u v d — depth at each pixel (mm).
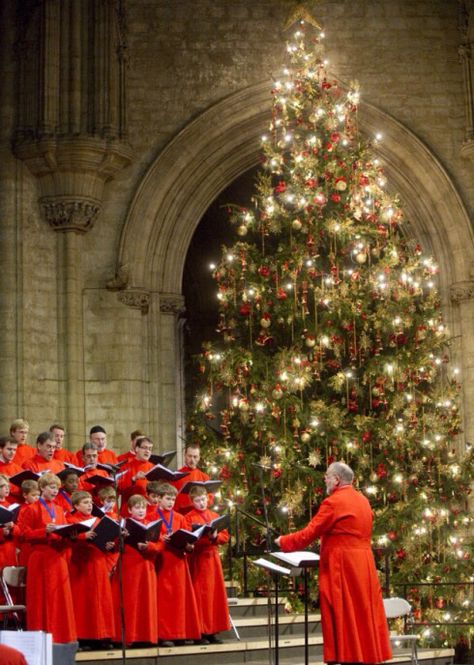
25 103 22141
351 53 23766
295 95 21219
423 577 19750
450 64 23906
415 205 23828
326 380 20562
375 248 20688
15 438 15812
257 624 16406
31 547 13453
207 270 31266
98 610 13820
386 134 23531
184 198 23328
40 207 22266
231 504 18891
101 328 22500
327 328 20047
